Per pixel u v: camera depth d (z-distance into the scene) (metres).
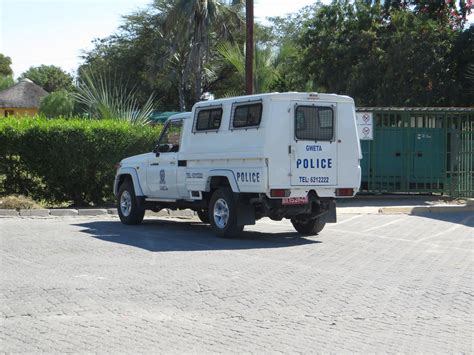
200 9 37.81
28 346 6.42
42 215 17.34
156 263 10.53
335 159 13.34
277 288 8.92
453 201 21.98
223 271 9.96
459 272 10.24
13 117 19.89
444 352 6.40
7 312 7.59
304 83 36.75
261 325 7.24
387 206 20.11
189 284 9.05
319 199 13.37
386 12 34.12
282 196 12.71
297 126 12.89
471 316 7.73
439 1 33.03
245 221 13.23
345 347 6.50
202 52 38.81
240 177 13.02
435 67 31.16
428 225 16.27
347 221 17.03
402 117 22.56
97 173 19.30
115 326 7.12
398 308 8.03
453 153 22.48
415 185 22.66
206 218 16.45
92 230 14.51
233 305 8.04
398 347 6.53
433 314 7.79
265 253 11.70
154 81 46.06
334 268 10.38
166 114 33.47
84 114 23.53
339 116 13.41
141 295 8.43
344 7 35.38
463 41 30.52
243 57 33.44
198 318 7.48
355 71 33.22
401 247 12.72
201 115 14.16
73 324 7.17
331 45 34.81
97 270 9.89
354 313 7.78
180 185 14.49
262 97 12.73
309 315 7.66
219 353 6.29
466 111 22.03
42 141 18.72
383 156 22.55
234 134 13.24
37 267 10.08
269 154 12.56
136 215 15.68
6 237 13.12
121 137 19.09
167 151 14.98
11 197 17.94
